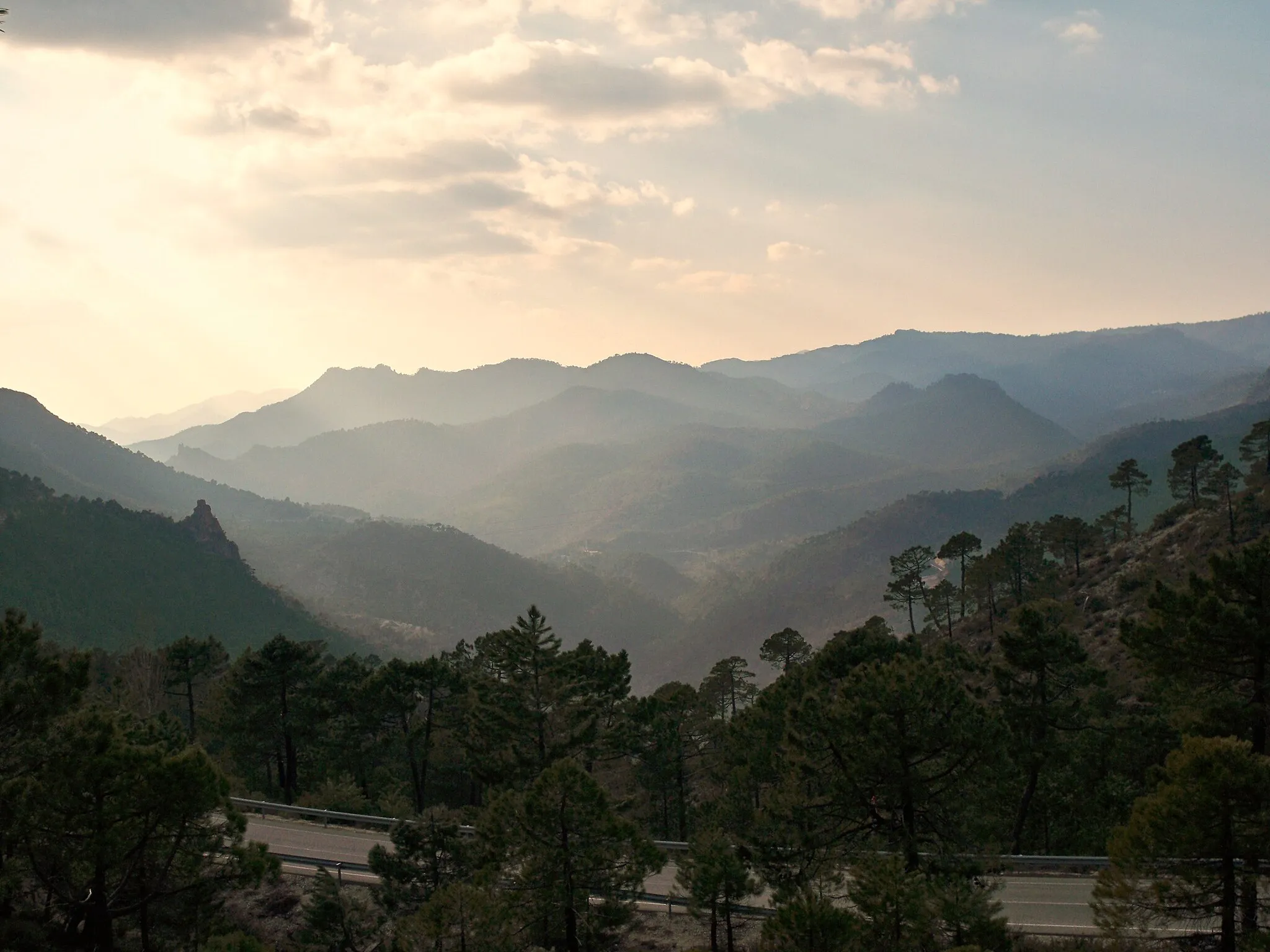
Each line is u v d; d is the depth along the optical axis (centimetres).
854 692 2819
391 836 2856
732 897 2466
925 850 2716
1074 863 2950
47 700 2203
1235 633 2708
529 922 2509
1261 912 2170
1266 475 8469
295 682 5353
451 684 5269
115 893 2297
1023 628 3703
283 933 2856
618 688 5131
